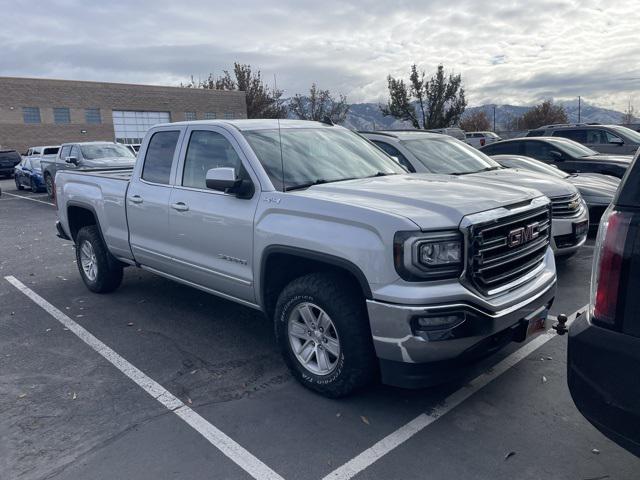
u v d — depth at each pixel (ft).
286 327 13.07
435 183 13.83
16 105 133.08
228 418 12.07
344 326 11.66
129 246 18.86
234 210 14.12
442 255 10.66
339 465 10.30
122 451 10.94
